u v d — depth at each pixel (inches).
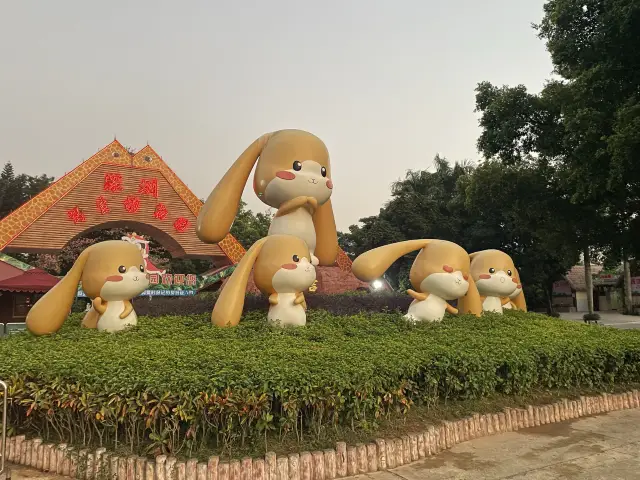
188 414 180.2
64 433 211.3
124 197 740.0
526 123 716.7
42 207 679.7
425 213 1214.9
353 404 200.8
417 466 201.6
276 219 398.3
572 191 685.3
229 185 401.4
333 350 250.2
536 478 190.5
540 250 1126.4
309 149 390.0
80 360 219.9
